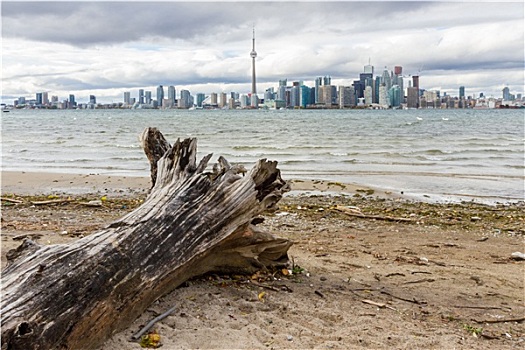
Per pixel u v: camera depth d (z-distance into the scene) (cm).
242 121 6581
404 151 2436
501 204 1241
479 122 6219
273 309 483
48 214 1018
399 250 768
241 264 556
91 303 362
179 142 546
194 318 444
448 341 432
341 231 902
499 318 494
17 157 2258
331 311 486
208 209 478
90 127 5159
